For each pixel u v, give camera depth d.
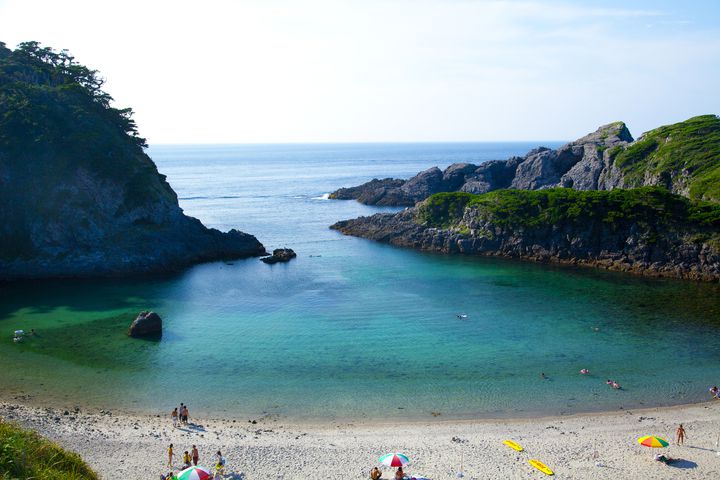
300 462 43.94
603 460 44.38
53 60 142.38
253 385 59.00
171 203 125.94
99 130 120.44
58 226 108.94
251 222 173.12
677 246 108.25
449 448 46.34
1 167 108.25
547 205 124.94
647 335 74.44
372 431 49.44
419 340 72.38
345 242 142.12
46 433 46.81
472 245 128.62
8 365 62.91
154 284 101.25
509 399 56.09
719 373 62.44
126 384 58.78
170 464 42.53
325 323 78.94
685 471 42.69
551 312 84.31
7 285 99.50
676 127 160.38
